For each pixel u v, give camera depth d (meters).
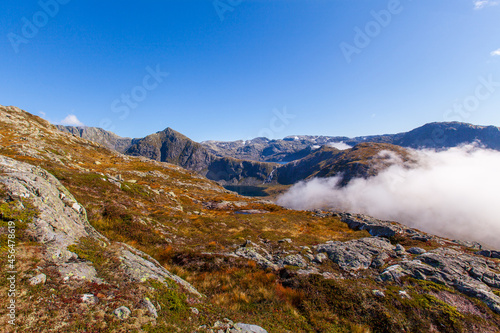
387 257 21.64
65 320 6.73
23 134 81.62
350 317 13.48
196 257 19.33
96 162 87.62
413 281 16.73
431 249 25.72
